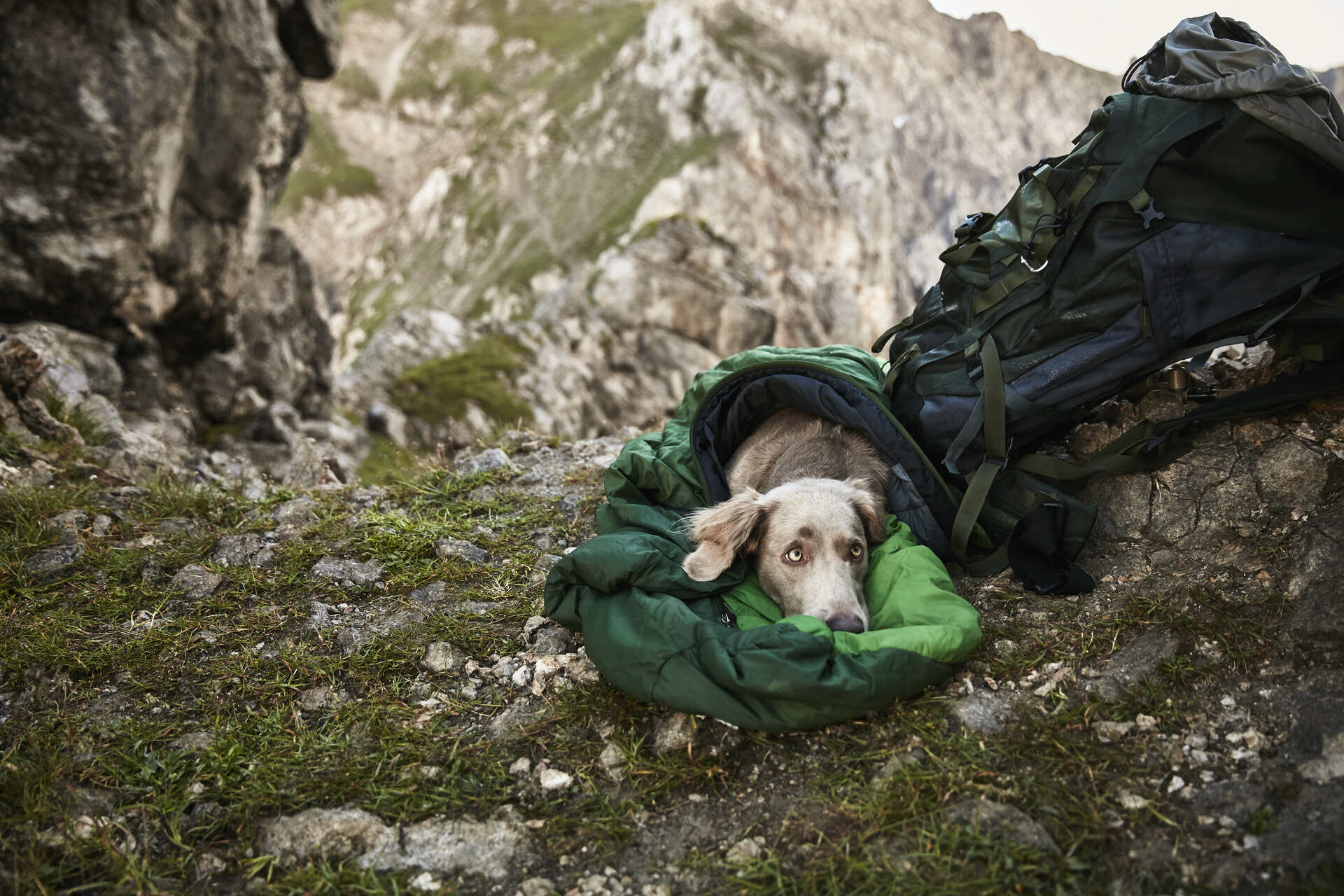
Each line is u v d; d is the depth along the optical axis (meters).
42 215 2.29
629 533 1.05
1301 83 0.92
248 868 0.78
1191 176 0.97
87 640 1.07
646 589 0.98
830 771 0.85
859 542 1.08
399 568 1.22
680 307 12.25
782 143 28.38
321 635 1.08
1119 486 1.09
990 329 1.07
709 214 26.70
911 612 0.98
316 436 3.88
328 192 40.09
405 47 46.66
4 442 1.62
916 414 1.14
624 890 0.76
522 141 38.44
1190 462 1.07
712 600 1.06
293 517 1.39
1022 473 1.09
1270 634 0.89
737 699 0.87
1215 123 0.95
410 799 0.85
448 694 0.99
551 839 0.81
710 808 0.83
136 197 2.48
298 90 3.50
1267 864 0.71
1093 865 0.74
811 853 0.77
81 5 2.27
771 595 1.11
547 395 6.21
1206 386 1.15
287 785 0.87
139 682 1.00
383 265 37.38
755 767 0.86
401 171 42.78
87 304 2.49
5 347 1.84
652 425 2.14
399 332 6.35
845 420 1.19
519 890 0.76
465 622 1.10
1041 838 0.75
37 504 1.35
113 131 2.35
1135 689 0.88
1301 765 0.77
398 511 1.45
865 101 32.47
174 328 3.10
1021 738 0.85
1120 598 1.00
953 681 0.93
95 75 2.31
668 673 0.89
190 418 3.02
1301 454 1.02
